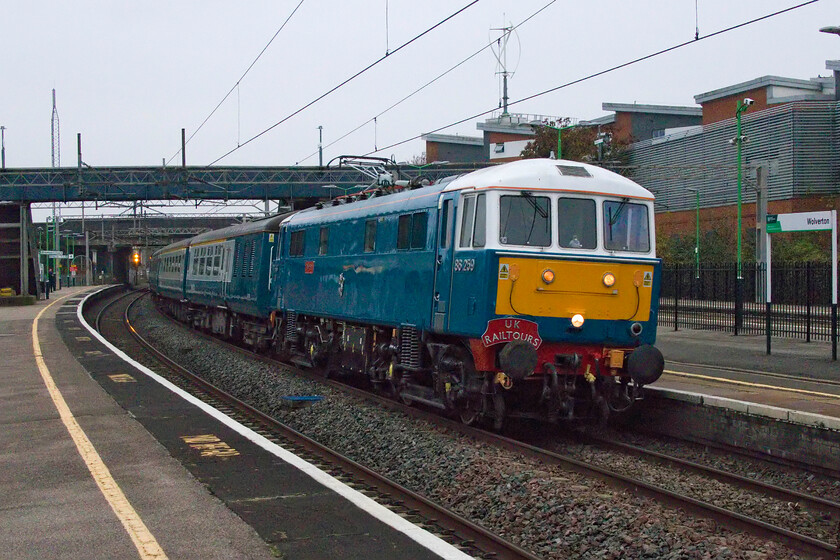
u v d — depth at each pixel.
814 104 43.28
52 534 6.98
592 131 52.41
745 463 11.10
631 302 12.18
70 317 38.31
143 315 45.06
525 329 11.58
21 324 34.44
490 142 65.56
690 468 10.45
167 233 80.31
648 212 12.52
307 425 13.91
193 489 8.54
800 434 10.47
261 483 8.82
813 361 17.75
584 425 13.69
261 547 6.70
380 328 15.44
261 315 23.14
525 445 11.21
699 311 26.92
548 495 8.58
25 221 48.97
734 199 46.59
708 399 11.87
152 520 7.43
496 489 9.05
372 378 15.90
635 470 10.61
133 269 88.94
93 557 6.42
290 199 50.22
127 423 12.43
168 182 47.16
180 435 11.48
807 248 41.25
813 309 24.69
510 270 11.56
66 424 12.32
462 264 12.16
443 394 13.11
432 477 10.05
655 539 7.30
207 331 33.00
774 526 7.85
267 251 22.89
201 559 6.40
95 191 48.00
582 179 12.17
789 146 43.31
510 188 11.78
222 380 19.91
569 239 11.98
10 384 16.92
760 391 13.60
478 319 11.66
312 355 18.98
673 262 46.53
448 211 12.71
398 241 14.35
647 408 13.14
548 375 11.84
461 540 7.36
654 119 59.47
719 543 7.34
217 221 83.25
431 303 13.03
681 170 50.38
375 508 7.88
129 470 9.37
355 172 48.84
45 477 9.01
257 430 12.72
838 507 8.46
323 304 17.88
